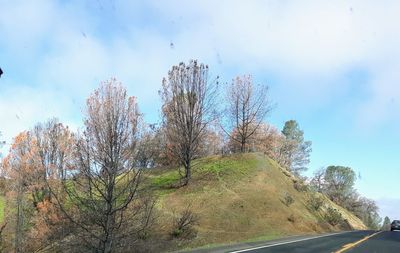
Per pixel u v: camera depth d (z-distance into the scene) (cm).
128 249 2053
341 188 9862
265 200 4112
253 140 6788
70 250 1952
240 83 5775
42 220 2702
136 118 1574
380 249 1948
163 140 4462
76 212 1761
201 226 3372
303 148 9625
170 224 3009
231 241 2644
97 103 1542
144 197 1869
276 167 5394
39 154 3331
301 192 5350
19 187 3253
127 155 1534
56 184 3009
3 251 3073
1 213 3488
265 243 2217
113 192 1488
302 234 3512
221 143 6688
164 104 4322
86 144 1495
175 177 4422
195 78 4241
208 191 4056
